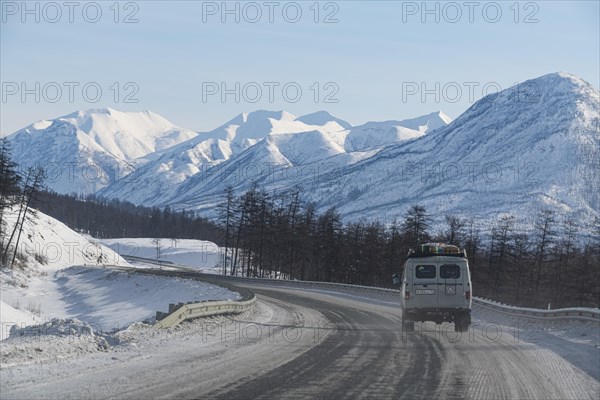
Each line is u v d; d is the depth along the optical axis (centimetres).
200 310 2448
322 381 1172
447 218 8494
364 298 5522
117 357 1441
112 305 5359
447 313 2291
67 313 5178
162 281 6100
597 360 1592
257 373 1247
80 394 990
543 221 7831
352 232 9619
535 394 1110
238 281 8344
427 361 1485
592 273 6844
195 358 1455
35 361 1324
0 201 7556
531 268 7794
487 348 1792
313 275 10456
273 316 3009
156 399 968
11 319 3412
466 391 1115
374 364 1412
